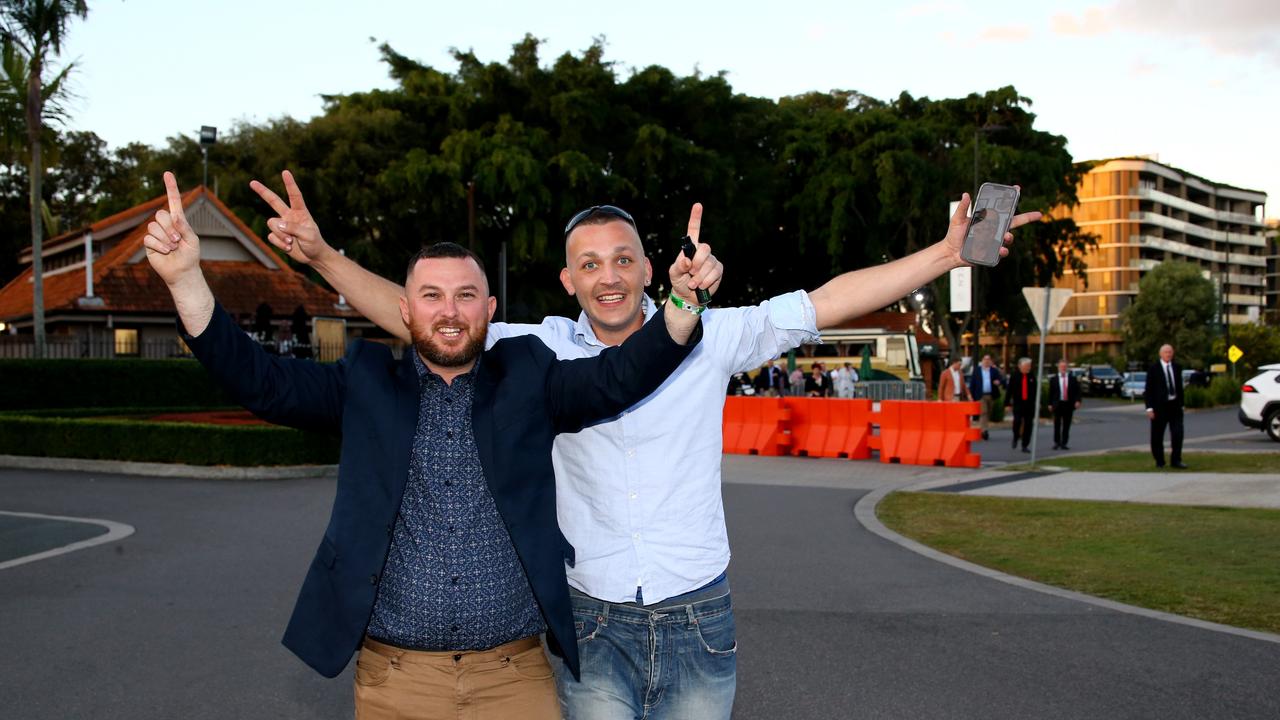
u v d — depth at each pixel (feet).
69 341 101.60
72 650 20.18
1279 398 70.69
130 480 48.49
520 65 165.48
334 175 146.92
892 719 16.21
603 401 9.12
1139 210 405.59
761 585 25.96
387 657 9.39
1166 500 40.14
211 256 124.06
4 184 190.80
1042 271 176.55
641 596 10.05
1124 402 164.14
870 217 168.25
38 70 81.66
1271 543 30.55
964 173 159.02
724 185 162.81
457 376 9.57
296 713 16.76
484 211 155.63
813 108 223.51
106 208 189.67
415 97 163.12
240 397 9.02
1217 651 19.66
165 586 25.86
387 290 11.24
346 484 9.19
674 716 10.23
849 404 60.90
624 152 165.27
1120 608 23.09
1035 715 16.31
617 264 10.49
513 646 9.59
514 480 9.19
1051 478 48.49
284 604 23.97
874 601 24.14
